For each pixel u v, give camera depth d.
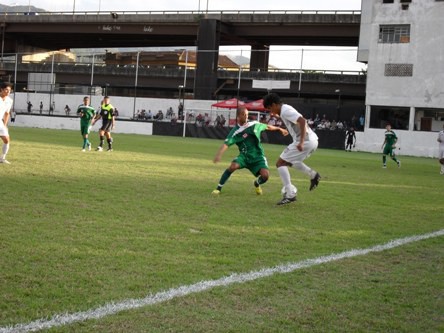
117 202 9.30
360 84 63.69
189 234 7.05
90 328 3.89
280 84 63.84
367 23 56.06
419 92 51.22
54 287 4.68
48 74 78.62
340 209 10.23
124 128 57.41
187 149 28.52
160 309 4.33
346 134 49.66
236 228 7.66
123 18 79.69
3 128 14.48
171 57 93.06
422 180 18.95
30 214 7.73
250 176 15.37
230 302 4.59
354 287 5.20
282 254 6.30
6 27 88.44
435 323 4.36
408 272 5.85
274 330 4.04
